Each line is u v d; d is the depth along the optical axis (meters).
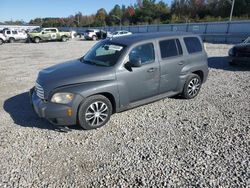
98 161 4.06
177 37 6.43
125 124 5.38
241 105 6.45
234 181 3.53
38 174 3.76
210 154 4.20
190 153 4.24
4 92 7.87
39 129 5.18
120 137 4.82
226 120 5.54
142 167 3.89
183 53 6.45
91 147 4.48
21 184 3.55
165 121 5.51
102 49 5.91
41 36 34.88
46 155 4.25
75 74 5.08
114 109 5.44
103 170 3.84
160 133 4.96
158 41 5.96
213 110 6.12
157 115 5.84
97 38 43.03
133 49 5.51
